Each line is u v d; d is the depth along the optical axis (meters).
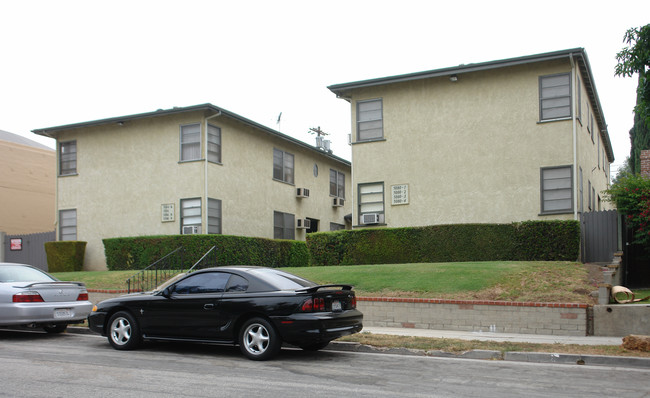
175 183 22.55
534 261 15.81
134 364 8.55
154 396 6.55
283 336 8.67
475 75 19.75
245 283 9.26
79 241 23.52
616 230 17.22
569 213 18.05
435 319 12.36
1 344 10.73
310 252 19.84
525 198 18.73
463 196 19.55
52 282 11.76
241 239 21.62
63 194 24.75
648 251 16.83
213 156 22.78
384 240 18.69
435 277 14.12
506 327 11.77
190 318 9.38
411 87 20.59
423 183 20.12
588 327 11.23
